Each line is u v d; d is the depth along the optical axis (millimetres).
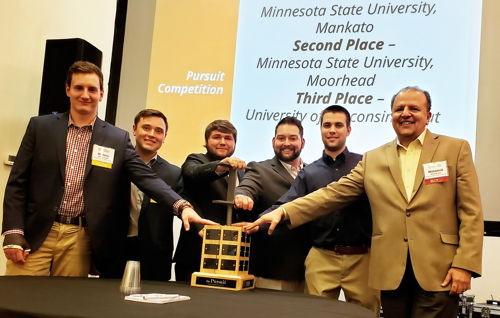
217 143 2768
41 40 3451
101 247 2148
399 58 3340
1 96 3113
